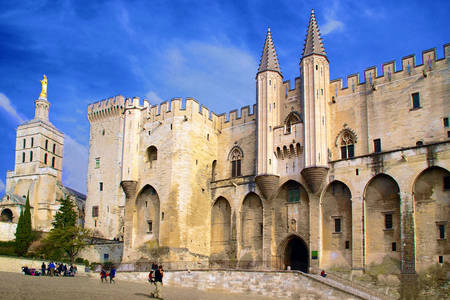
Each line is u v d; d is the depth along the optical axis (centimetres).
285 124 5628
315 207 4991
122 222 7444
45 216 9794
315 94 5172
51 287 3569
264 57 5831
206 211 5912
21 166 10988
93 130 8175
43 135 11175
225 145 6272
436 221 4225
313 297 4062
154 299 3544
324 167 4959
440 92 4678
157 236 5719
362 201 4644
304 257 5434
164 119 6050
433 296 4066
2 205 9569
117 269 5869
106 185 7744
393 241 4434
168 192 5681
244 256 5506
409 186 4366
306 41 5438
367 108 5097
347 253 4709
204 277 4819
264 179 5356
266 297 4291
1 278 3950
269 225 5347
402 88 4922
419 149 4381
